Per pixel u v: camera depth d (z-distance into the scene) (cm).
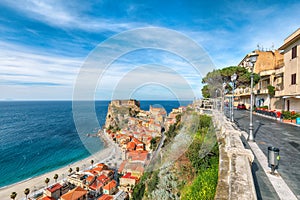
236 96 3150
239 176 275
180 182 370
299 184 345
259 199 297
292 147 595
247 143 643
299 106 1433
